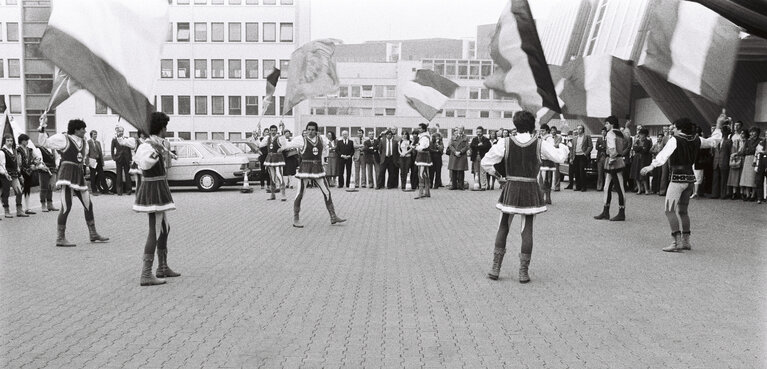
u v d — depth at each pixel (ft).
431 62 271.49
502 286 23.88
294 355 16.29
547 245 32.76
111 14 19.98
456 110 270.87
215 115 200.64
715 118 78.43
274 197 58.85
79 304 21.47
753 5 14.39
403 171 68.64
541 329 18.44
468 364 15.57
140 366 15.55
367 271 26.63
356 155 75.15
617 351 16.46
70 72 19.51
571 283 24.27
